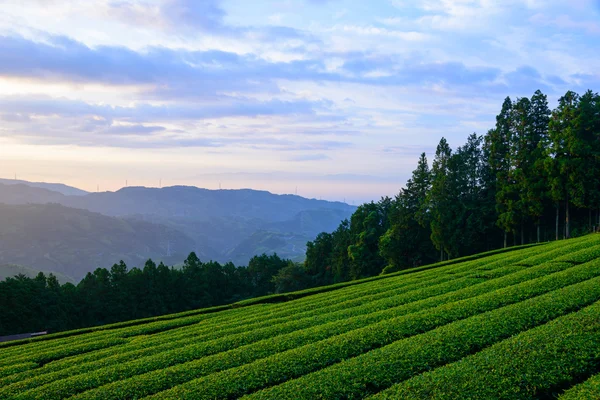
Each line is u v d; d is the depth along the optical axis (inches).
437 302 1194.0
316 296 1996.8
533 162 2615.7
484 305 1030.4
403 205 3353.8
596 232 2330.2
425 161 3346.5
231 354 987.3
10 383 1085.1
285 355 890.1
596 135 2428.6
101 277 3444.9
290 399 676.7
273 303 2118.6
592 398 546.3
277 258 4717.0
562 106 2501.2
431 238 3078.2
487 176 3056.1
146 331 1680.6
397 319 1028.5
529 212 2600.9
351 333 974.4
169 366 1025.5
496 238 3034.0
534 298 987.9
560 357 652.7
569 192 2386.8
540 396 597.3
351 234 3964.1
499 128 2974.9
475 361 685.3
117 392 848.9
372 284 2010.3
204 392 777.6
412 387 637.3
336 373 745.6
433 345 795.4
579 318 783.7
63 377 1056.8
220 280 4133.9
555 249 1721.2
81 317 3267.7
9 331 2871.6
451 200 3002.0
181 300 3725.4
